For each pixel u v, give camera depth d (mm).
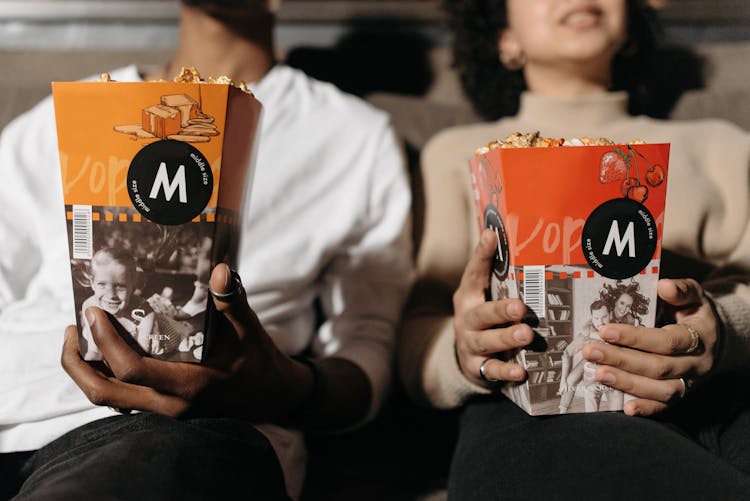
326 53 1332
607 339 632
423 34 1478
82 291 569
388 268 994
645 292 638
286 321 910
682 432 721
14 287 913
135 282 563
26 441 724
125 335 574
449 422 1042
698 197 988
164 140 543
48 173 917
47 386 734
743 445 788
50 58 1286
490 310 677
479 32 1245
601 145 604
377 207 976
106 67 1270
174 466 576
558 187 605
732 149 1034
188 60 1001
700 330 692
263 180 910
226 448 633
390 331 996
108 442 628
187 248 558
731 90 1234
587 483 623
